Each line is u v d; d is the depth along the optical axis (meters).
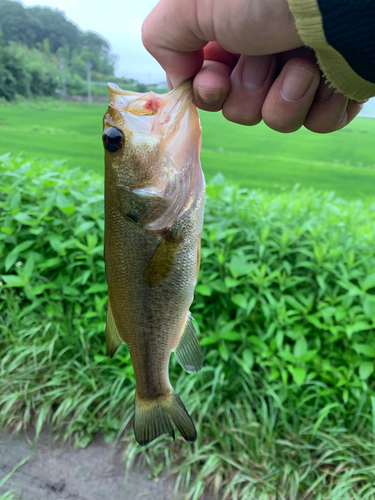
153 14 0.12
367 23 0.09
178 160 0.13
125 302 0.15
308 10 0.10
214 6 0.11
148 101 0.13
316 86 0.13
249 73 0.13
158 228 0.14
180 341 0.16
